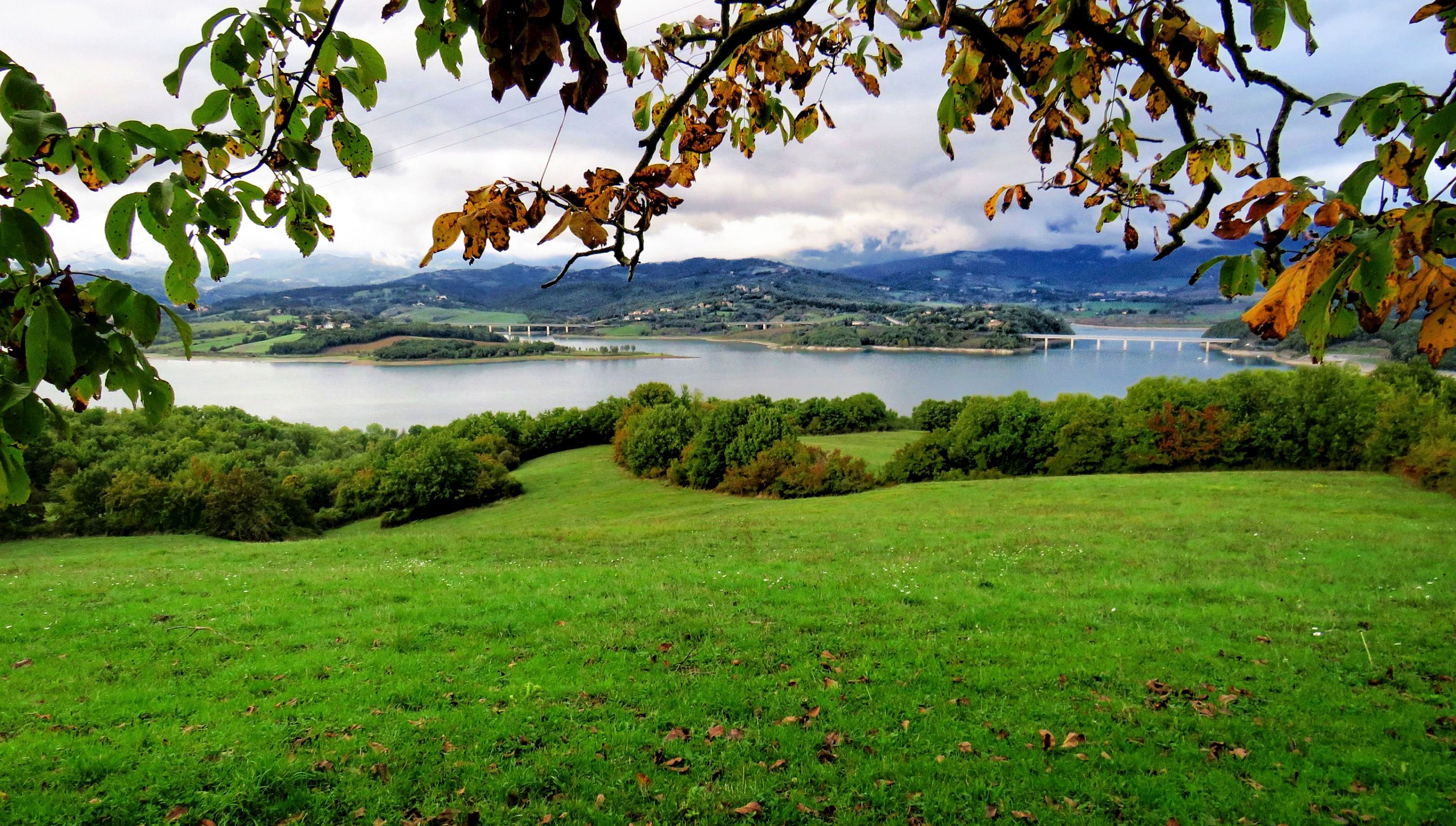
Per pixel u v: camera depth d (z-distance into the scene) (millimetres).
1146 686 8281
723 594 13188
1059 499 32562
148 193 1095
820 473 47000
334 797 6062
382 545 24219
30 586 15758
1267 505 27734
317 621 11789
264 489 51844
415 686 8539
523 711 7691
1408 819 5523
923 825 5656
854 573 15555
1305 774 6238
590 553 22078
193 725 7500
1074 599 12648
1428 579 13719
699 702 7977
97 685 8922
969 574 15250
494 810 5871
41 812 5766
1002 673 8711
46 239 1018
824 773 6348
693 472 54688
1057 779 6191
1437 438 31375
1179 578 14805
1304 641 9836
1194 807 5777
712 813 5789
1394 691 8023
